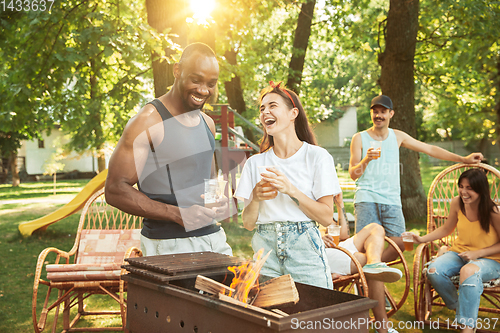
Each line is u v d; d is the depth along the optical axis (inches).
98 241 138.5
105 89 346.3
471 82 354.9
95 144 328.8
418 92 703.1
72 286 110.2
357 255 110.7
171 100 81.7
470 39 329.4
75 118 322.0
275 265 74.6
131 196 73.4
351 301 52.4
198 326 54.7
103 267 107.3
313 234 74.1
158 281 61.2
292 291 56.7
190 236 81.0
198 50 79.8
